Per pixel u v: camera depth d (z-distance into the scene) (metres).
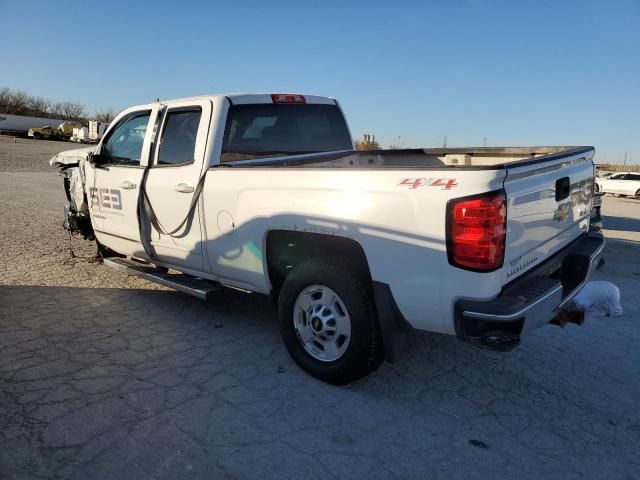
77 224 6.51
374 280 3.24
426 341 4.43
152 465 2.73
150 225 4.92
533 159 3.18
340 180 3.35
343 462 2.80
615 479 2.72
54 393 3.44
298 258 4.03
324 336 3.61
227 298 5.49
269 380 3.70
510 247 2.99
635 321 5.12
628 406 3.47
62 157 6.61
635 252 8.98
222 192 4.08
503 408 3.40
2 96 95.69
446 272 2.95
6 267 6.57
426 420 3.23
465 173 2.86
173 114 4.69
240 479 2.64
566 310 3.63
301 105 5.19
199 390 3.53
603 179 33.38
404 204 3.05
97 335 4.44
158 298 5.45
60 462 2.73
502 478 2.71
